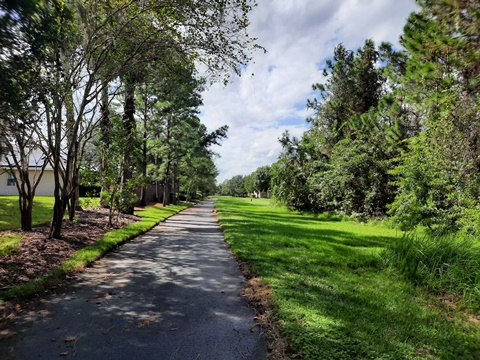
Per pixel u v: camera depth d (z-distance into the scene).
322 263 6.54
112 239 8.38
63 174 8.27
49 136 7.39
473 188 9.89
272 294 4.40
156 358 2.79
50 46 4.53
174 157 26.58
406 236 6.86
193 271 5.86
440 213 10.77
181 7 7.70
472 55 4.75
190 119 25.59
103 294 4.47
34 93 4.42
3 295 4.09
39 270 5.39
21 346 2.96
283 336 3.14
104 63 8.84
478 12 4.20
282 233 10.72
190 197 53.09
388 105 16.73
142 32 8.40
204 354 2.88
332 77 24.95
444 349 3.07
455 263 5.45
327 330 3.26
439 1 4.57
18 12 3.48
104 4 7.60
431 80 9.65
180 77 10.41
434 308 4.46
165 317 3.71
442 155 10.77
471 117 10.02
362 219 16.61
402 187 13.03
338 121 24.84
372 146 16.98
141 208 22.77
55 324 3.46
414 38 8.15
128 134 11.35
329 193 19.41
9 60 3.64
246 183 90.38
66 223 10.35
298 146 23.80
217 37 8.34
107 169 10.88
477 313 4.38
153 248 8.02
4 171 8.45
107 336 3.20
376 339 3.13
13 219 10.25
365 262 6.66
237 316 3.77
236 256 7.16
